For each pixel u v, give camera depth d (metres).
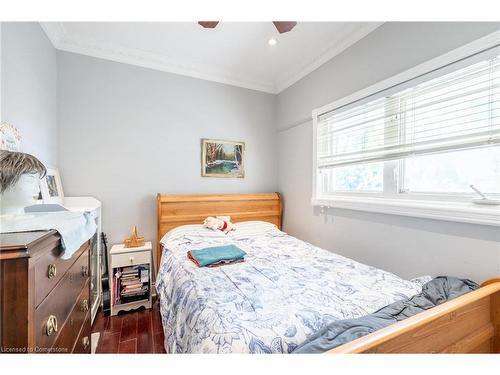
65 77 2.15
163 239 2.32
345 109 2.10
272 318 0.90
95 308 2.04
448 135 1.41
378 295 1.12
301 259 1.71
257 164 3.10
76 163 2.19
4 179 0.80
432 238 1.44
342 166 2.15
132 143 2.42
